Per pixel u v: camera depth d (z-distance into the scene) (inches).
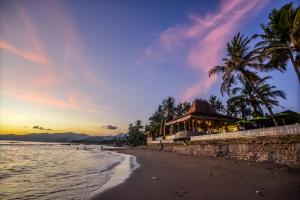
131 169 788.0
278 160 590.6
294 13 888.9
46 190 451.5
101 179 581.0
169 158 1131.3
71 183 529.0
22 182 557.6
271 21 968.9
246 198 306.3
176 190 386.3
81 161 1283.2
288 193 313.7
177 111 2967.5
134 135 4862.2
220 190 363.3
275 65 1021.8
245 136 745.0
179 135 1457.9
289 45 890.7
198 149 1086.4
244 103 1524.4
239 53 1114.1
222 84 1159.6
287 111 1101.7
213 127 1520.7
